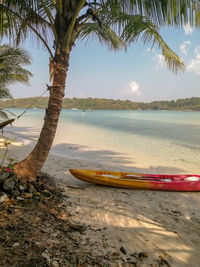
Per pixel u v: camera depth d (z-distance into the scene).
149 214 3.99
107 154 10.38
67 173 6.47
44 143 3.97
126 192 5.25
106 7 3.54
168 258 2.63
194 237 3.20
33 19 4.27
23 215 3.02
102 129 22.78
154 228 3.40
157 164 8.74
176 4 2.95
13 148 9.91
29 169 4.00
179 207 4.48
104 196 4.79
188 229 3.47
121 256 2.57
